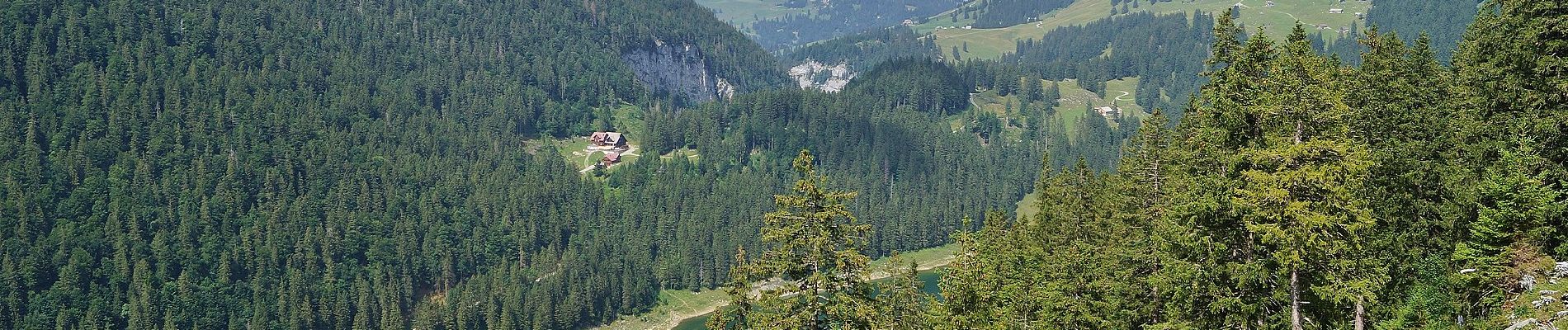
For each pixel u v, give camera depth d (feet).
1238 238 105.09
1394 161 119.96
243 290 614.34
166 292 586.04
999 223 230.07
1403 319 111.34
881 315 140.05
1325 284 100.83
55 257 584.40
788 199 135.23
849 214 135.74
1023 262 195.00
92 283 573.33
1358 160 95.55
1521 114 127.03
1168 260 112.78
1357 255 98.73
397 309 609.83
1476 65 137.49
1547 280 109.60
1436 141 134.41
